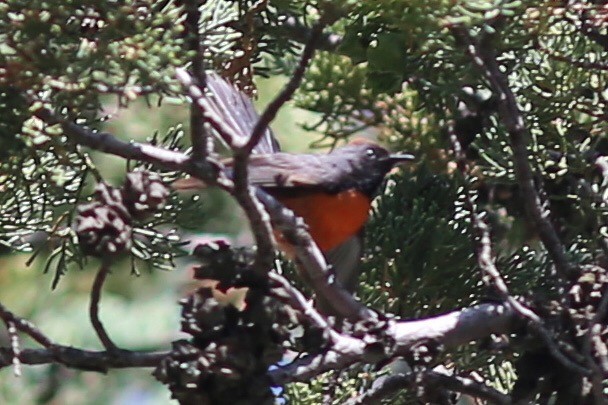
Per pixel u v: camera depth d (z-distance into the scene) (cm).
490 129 877
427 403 766
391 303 903
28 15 582
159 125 1644
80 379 1859
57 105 622
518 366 743
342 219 934
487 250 761
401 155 979
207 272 644
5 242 822
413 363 727
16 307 1820
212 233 1709
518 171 765
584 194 833
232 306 636
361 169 977
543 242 773
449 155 895
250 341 629
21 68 582
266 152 1009
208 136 639
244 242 1714
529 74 822
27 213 828
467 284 898
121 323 1831
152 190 601
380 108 952
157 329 1838
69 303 1830
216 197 1730
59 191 790
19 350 630
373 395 788
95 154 1611
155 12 604
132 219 607
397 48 776
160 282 1886
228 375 618
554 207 869
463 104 913
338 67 957
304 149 1562
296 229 718
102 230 593
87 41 604
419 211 928
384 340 702
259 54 974
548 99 824
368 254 932
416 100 933
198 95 603
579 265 796
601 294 738
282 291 658
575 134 862
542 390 736
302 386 868
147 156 639
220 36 785
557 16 708
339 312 743
